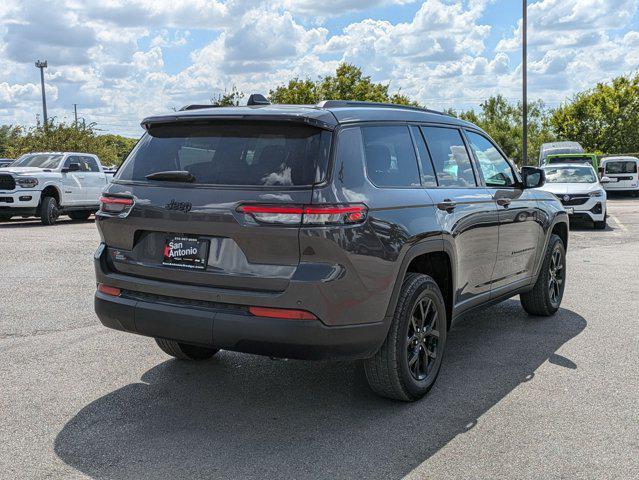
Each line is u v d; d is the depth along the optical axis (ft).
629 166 94.32
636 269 31.04
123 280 12.97
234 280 11.68
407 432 12.07
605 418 12.69
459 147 16.43
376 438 11.79
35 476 10.30
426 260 14.52
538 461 10.85
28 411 13.05
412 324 13.52
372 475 10.36
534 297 20.98
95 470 10.53
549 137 195.42
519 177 19.33
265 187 11.57
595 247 39.86
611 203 84.74
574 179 54.80
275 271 11.47
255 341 11.54
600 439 11.71
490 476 10.32
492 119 211.00
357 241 11.69
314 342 11.43
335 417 12.82
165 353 17.13
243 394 14.11
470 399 13.80
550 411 13.08
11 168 56.70
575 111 155.53
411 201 13.34
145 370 15.70
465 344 18.15
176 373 15.51
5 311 21.71
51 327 19.65
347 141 12.29
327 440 11.71
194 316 11.87
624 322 20.59
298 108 12.66
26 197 54.60
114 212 13.12
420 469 10.57
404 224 12.83
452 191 15.25
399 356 12.98
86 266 31.63
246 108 12.89
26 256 35.17
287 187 11.47
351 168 12.13
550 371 15.66
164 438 11.79
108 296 13.24
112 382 14.83
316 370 15.81
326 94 136.87
